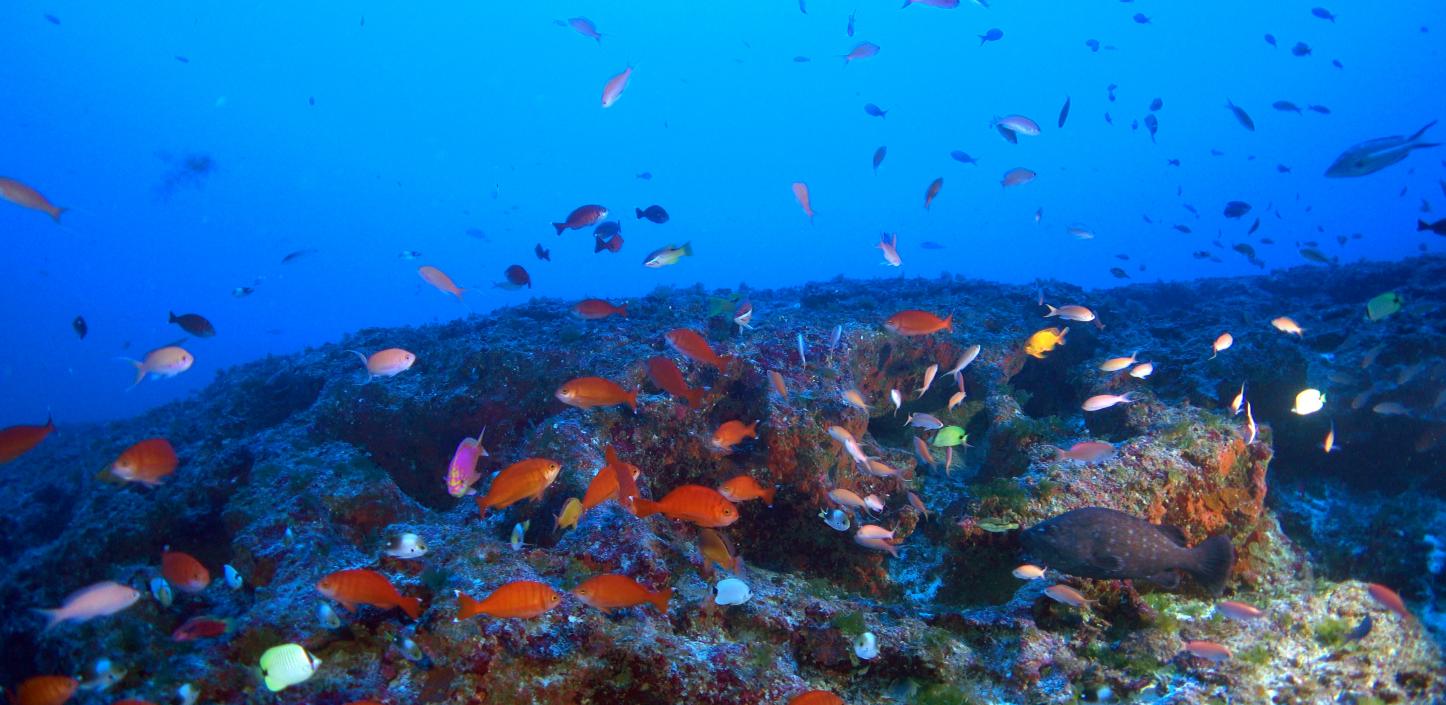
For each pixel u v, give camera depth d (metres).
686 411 6.27
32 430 4.12
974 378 8.08
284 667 3.10
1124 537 4.48
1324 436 7.29
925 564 5.83
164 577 4.20
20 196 5.02
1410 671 4.64
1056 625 4.93
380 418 6.82
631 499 4.21
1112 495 5.72
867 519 6.07
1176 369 8.04
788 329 7.64
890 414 8.29
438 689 3.47
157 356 5.47
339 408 6.98
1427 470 6.80
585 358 6.63
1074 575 4.71
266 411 8.93
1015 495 5.64
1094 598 5.05
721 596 4.19
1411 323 7.70
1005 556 5.55
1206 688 4.31
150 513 5.81
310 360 9.29
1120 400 6.23
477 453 4.53
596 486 4.11
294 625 3.71
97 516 6.03
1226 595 5.59
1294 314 9.47
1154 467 5.95
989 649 4.68
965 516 5.65
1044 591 4.87
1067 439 7.04
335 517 5.30
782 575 5.52
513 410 6.56
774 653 4.30
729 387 6.80
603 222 7.65
